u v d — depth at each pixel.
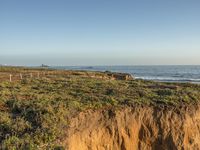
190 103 22.34
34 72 56.59
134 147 18.66
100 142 17.30
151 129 19.50
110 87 27.69
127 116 19.19
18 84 27.97
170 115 20.45
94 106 18.91
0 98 20.03
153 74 139.00
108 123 18.16
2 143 13.68
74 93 23.14
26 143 13.69
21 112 17.48
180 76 120.56
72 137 15.61
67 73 57.88
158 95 23.91
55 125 15.56
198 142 20.84
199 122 21.73
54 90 24.59
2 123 15.62
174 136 19.73
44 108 17.45
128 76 60.41
